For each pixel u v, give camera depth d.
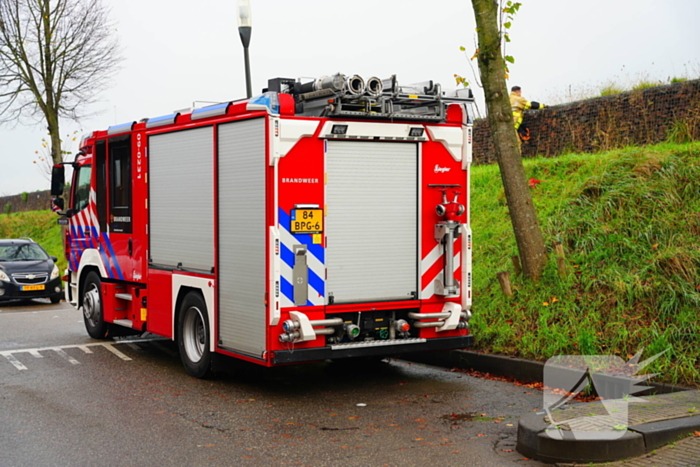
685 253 8.71
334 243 7.86
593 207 10.73
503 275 9.57
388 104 7.99
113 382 8.73
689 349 7.40
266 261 7.55
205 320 8.62
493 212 12.67
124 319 11.05
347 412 7.24
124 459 5.85
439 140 8.41
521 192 9.73
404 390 8.15
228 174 8.10
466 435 6.37
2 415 7.23
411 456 5.81
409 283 8.30
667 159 10.96
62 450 6.09
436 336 8.41
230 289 8.12
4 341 11.84
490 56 9.70
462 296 8.52
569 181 12.14
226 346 8.22
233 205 8.03
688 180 10.31
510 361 8.47
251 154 7.73
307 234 7.68
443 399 7.68
